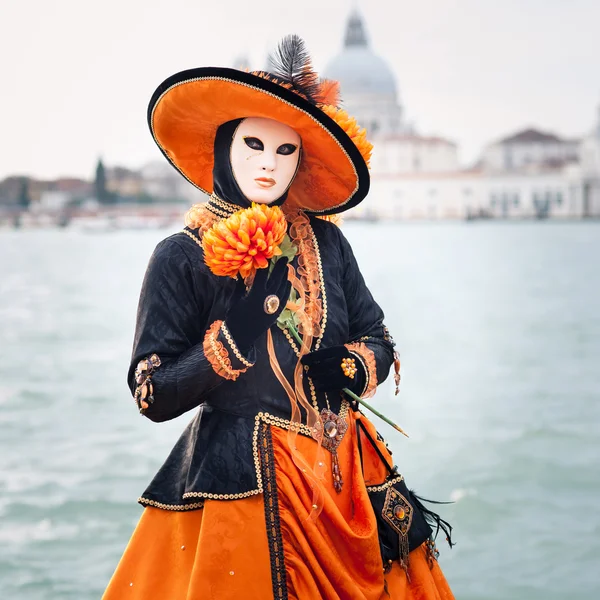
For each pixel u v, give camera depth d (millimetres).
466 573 9070
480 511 10719
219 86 2760
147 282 2848
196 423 2883
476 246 98000
